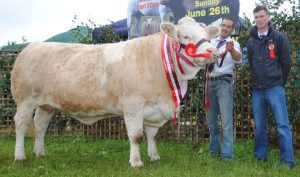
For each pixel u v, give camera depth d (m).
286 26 7.52
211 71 6.36
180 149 7.82
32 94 6.54
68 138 9.76
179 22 5.75
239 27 8.68
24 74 6.53
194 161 6.42
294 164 5.93
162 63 5.82
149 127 6.45
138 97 5.79
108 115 6.33
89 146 8.43
